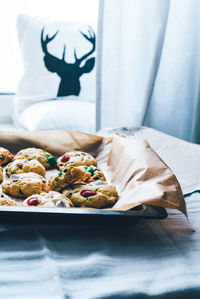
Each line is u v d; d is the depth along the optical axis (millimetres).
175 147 920
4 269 532
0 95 1417
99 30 1165
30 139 924
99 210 607
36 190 738
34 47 1308
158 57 1223
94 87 1355
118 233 612
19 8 1408
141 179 680
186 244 598
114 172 804
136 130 1030
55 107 1255
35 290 490
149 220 647
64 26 1334
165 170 686
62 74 1317
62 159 874
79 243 588
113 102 1231
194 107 1301
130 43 1220
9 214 593
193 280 530
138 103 1260
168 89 1314
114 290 493
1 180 804
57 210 600
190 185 756
